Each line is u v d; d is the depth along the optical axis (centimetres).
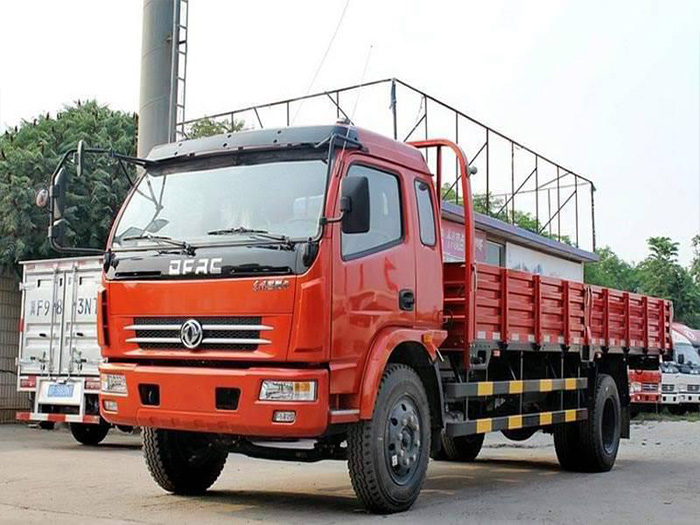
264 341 712
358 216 703
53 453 1244
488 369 1012
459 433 891
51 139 1909
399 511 786
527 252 2334
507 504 860
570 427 1164
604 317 1215
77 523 705
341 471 1098
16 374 1812
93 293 1366
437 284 866
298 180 754
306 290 704
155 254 770
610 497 924
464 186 925
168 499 846
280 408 701
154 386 758
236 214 762
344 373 725
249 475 1057
